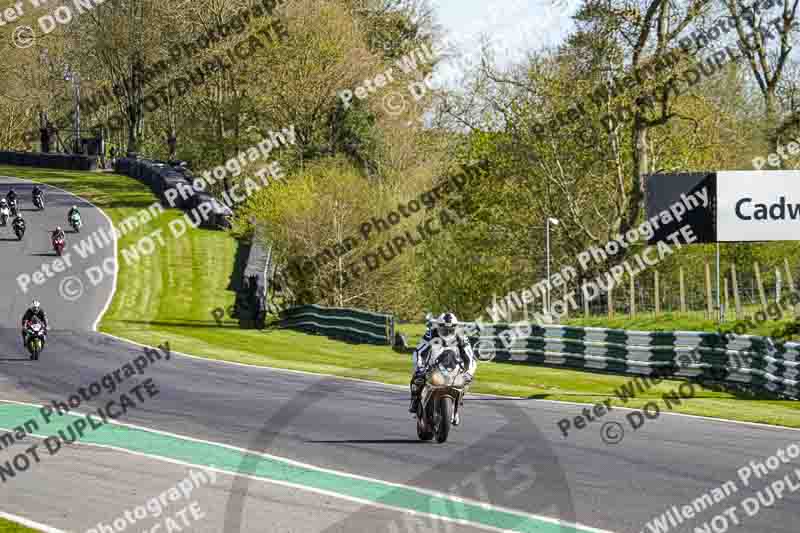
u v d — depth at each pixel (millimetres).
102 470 19781
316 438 23531
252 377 38094
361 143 99000
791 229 59438
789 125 83250
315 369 41594
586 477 18906
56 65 148500
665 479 18828
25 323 42812
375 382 36594
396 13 126875
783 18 81812
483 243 83375
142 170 128625
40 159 152125
